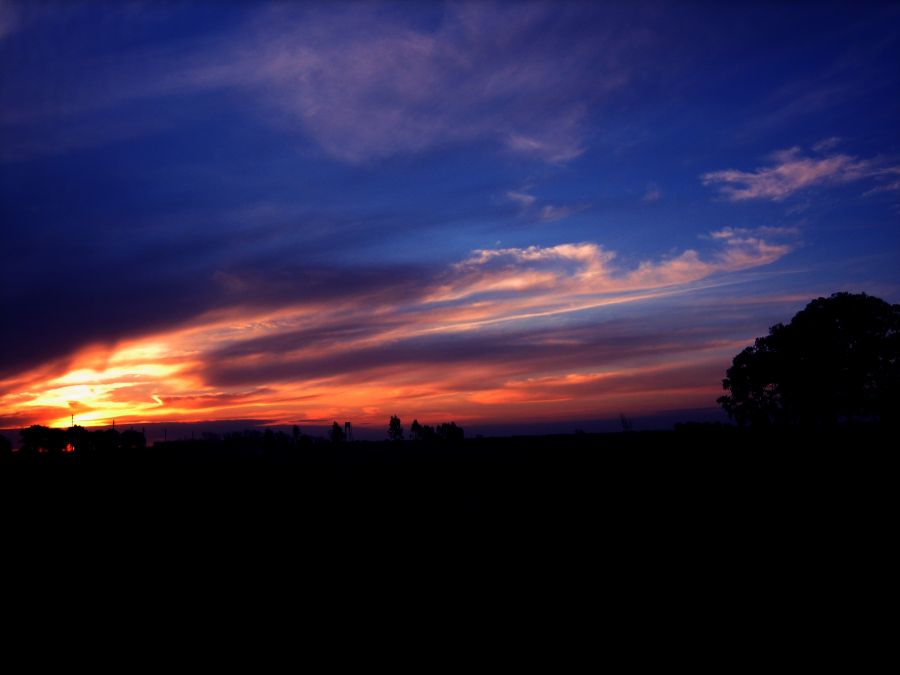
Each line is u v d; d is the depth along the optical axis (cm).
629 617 953
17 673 826
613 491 2170
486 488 2427
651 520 1697
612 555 1354
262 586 1241
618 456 2947
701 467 2431
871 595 977
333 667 816
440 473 2911
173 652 892
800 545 1322
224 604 1122
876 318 2720
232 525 1955
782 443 2702
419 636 920
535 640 879
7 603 1156
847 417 2827
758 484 2041
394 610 1051
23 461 4162
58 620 1047
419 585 1199
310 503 2316
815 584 1055
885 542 1278
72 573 1384
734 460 2484
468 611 1027
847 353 2733
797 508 1678
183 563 1468
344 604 1096
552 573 1238
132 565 1460
